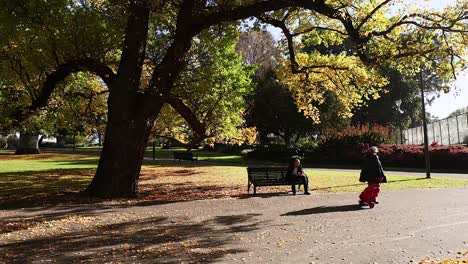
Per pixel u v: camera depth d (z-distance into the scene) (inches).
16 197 576.7
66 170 1040.2
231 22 692.1
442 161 1242.0
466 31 557.3
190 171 1059.3
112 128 578.6
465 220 386.0
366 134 1567.4
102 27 570.6
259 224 374.3
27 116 627.8
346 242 305.9
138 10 571.2
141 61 596.7
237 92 881.5
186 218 405.7
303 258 264.7
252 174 621.9
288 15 685.9
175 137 977.5
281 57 781.3
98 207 478.3
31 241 312.3
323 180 819.4
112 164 573.3
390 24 621.0
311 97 796.0
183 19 590.9
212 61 738.2
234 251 282.0
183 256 270.4
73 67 589.6
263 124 1941.4
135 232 342.6
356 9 642.2
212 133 919.7
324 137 1660.9
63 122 820.6
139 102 595.8
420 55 594.2
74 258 267.0
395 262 254.7
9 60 593.9
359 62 701.3
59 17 538.6
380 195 578.2
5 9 496.4
